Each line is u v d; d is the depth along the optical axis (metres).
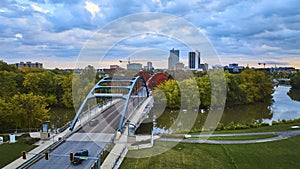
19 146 28.95
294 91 115.06
